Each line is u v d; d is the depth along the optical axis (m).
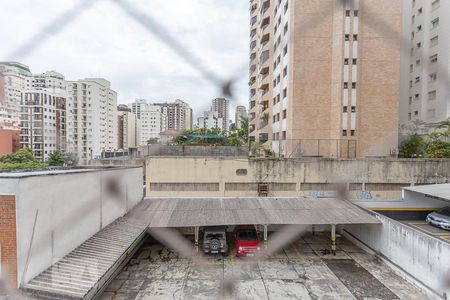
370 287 7.79
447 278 6.77
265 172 14.03
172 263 9.33
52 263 6.47
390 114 15.66
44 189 6.25
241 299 7.22
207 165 14.05
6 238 5.52
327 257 9.86
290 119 16.11
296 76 15.96
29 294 5.51
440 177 13.55
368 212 10.54
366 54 15.71
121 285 7.86
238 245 9.87
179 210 10.81
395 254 8.80
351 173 13.87
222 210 10.75
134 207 11.19
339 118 15.74
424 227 11.16
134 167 11.53
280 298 7.28
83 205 7.84
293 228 12.12
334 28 15.71
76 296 5.52
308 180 13.96
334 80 15.84
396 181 13.81
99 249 7.60
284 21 15.55
